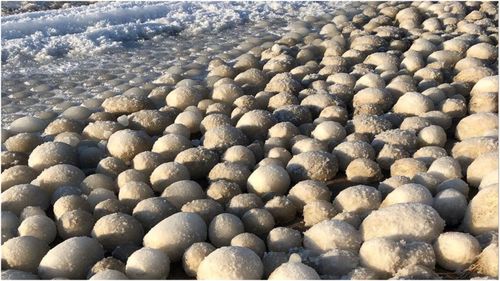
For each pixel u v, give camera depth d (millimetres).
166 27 2891
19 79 2273
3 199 1392
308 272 1064
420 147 1642
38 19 2746
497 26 2697
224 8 3246
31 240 1212
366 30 2771
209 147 1640
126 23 2908
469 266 1152
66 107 2018
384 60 2223
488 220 1244
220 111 1860
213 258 1114
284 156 1573
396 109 1847
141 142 1635
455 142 1713
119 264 1159
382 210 1229
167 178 1469
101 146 1688
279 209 1345
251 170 1558
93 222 1318
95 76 2311
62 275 1150
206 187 1527
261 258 1196
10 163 1583
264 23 3039
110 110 1895
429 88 1939
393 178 1409
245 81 2117
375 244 1135
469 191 1451
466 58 2164
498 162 1432
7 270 1144
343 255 1135
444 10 2939
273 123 1740
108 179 1489
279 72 2240
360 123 1723
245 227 1302
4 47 2504
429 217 1204
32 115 1960
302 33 2793
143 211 1320
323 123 1700
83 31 2807
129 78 2289
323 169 1506
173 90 2016
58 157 1569
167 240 1212
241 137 1664
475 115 1696
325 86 2031
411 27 2736
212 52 2596
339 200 1353
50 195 1465
